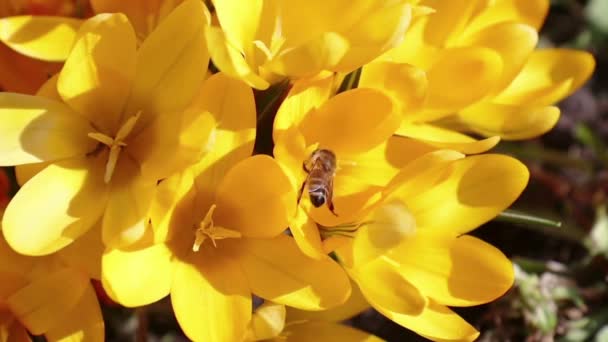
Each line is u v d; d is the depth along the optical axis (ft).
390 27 1.01
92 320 1.02
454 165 1.08
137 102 1.02
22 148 1.01
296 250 1.03
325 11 1.06
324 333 1.13
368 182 1.08
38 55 1.05
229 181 1.01
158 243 1.02
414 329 1.04
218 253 1.05
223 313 1.01
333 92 1.06
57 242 0.99
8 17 1.13
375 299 1.02
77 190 1.01
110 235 0.98
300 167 1.02
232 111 1.02
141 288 0.99
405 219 0.98
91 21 0.99
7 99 1.01
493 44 1.14
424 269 1.07
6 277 1.04
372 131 1.04
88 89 1.02
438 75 1.11
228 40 1.00
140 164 1.01
